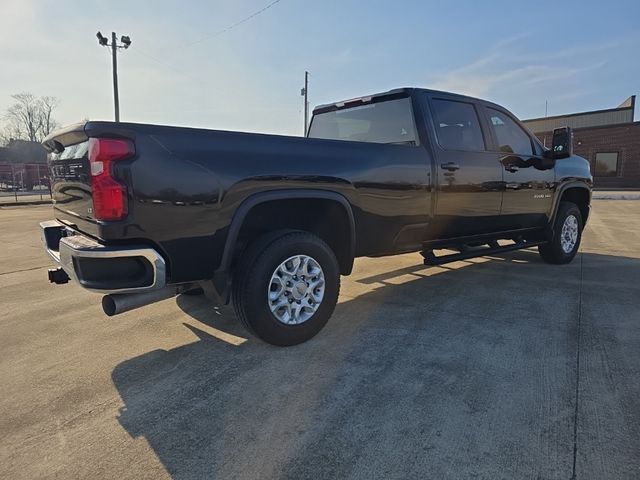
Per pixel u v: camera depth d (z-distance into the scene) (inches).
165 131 100.0
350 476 73.8
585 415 90.7
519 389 101.3
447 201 161.8
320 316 129.4
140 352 125.5
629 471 74.3
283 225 132.6
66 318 155.9
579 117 1354.6
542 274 213.2
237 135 111.1
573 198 248.8
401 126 164.1
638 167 1099.9
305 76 1147.9
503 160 183.9
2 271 233.5
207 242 107.6
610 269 223.9
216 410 94.6
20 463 78.6
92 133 94.1
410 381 105.6
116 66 930.1
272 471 75.4
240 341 132.1
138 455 80.2
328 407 94.7
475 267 230.7
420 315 152.6
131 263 98.9
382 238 146.7
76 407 96.9
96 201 95.3
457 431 85.7
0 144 2422.5
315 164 124.1
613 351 121.7
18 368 116.3
